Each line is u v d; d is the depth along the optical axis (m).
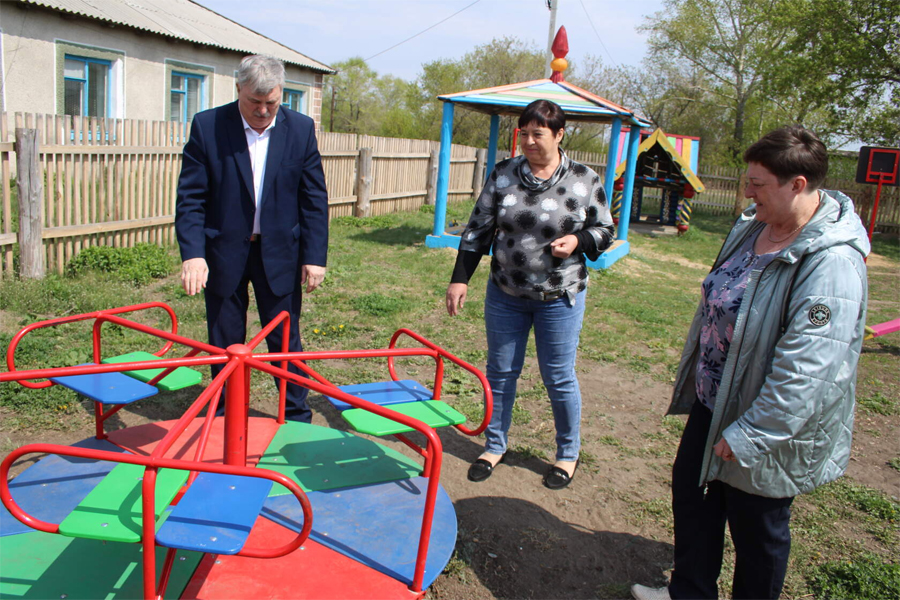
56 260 7.01
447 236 10.03
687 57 32.91
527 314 3.59
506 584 2.93
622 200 11.31
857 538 3.39
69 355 4.84
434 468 2.33
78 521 2.06
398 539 2.69
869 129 21.44
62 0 13.17
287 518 2.76
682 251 12.76
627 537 3.31
